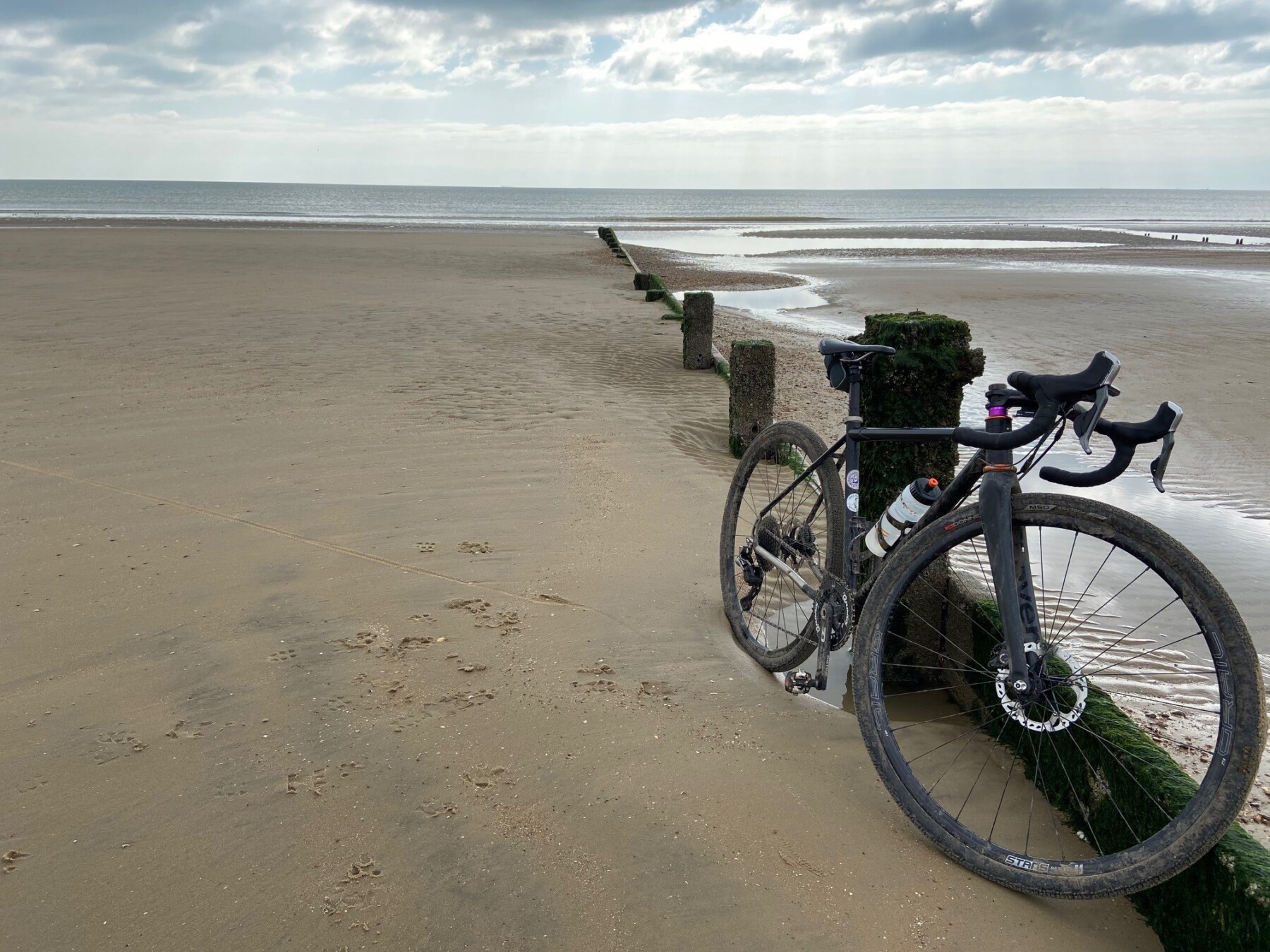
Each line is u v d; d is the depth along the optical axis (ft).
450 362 31.65
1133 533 7.22
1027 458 8.02
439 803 8.15
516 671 10.66
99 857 7.45
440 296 51.80
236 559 13.99
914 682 11.43
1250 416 28.66
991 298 64.49
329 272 64.95
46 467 18.44
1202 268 96.27
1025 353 40.78
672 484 18.80
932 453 11.24
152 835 7.72
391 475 18.61
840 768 9.00
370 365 30.50
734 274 84.94
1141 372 35.91
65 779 8.50
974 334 46.42
